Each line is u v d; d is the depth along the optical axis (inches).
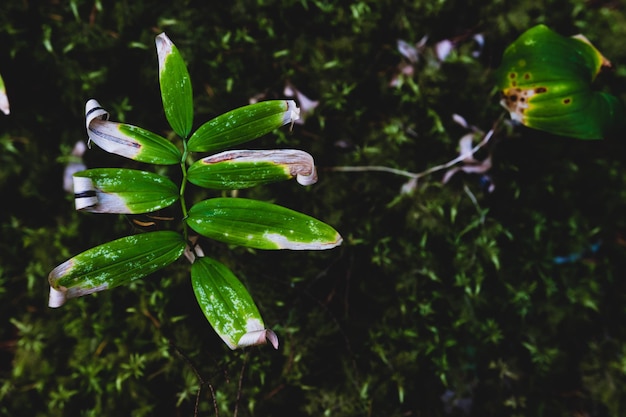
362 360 17.3
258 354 17.0
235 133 14.1
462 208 17.4
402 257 17.5
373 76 17.4
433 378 17.5
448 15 17.3
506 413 17.7
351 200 17.4
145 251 13.8
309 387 17.2
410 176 17.3
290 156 13.9
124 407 17.0
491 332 17.5
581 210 17.9
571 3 17.3
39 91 17.0
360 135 17.4
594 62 16.1
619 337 17.9
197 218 14.0
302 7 17.1
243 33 17.1
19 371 17.0
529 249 17.7
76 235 17.1
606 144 17.5
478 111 17.4
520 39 16.1
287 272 17.2
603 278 17.9
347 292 17.4
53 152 17.1
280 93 17.3
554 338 17.8
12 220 17.1
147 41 16.8
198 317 17.0
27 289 17.2
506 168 17.5
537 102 15.9
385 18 17.2
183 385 17.0
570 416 17.7
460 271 17.5
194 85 17.1
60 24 16.7
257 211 13.9
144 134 13.9
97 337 17.0
